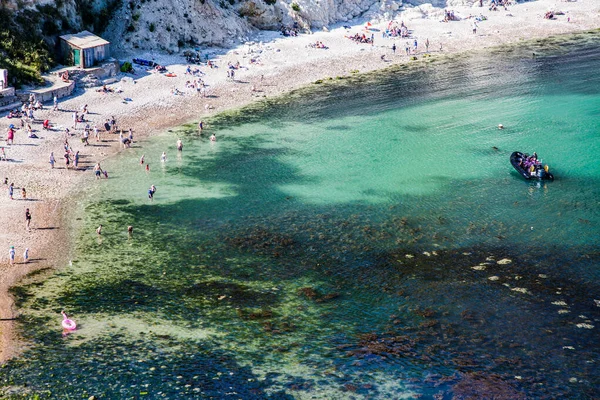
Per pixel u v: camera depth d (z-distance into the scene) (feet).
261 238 206.49
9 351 154.51
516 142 270.26
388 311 170.81
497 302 172.45
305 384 146.20
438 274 185.98
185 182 242.58
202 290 180.55
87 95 310.24
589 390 142.10
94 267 190.08
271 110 309.83
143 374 148.46
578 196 225.76
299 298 177.06
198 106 312.29
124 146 269.64
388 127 289.12
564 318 165.17
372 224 213.05
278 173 249.34
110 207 224.12
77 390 143.33
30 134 268.41
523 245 198.39
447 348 156.56
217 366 151.64
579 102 307.99
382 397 142.00
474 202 225.35
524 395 141.28
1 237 201.87
